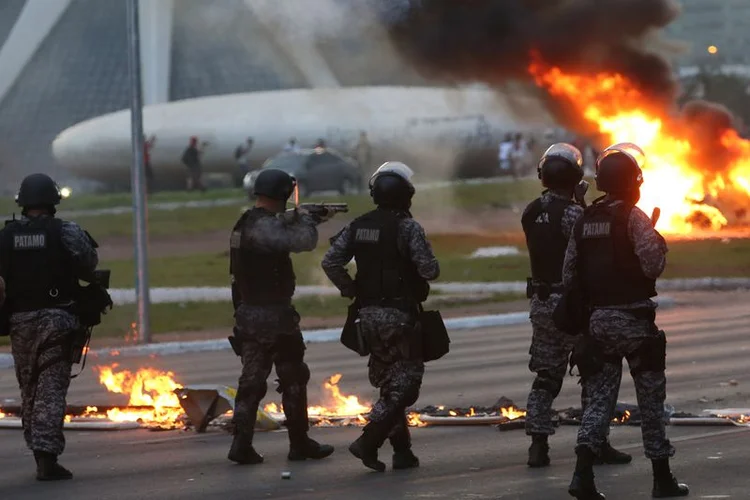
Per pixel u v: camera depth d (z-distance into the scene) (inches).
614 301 1081.4
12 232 1286.9
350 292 1273.4
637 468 1232.2
